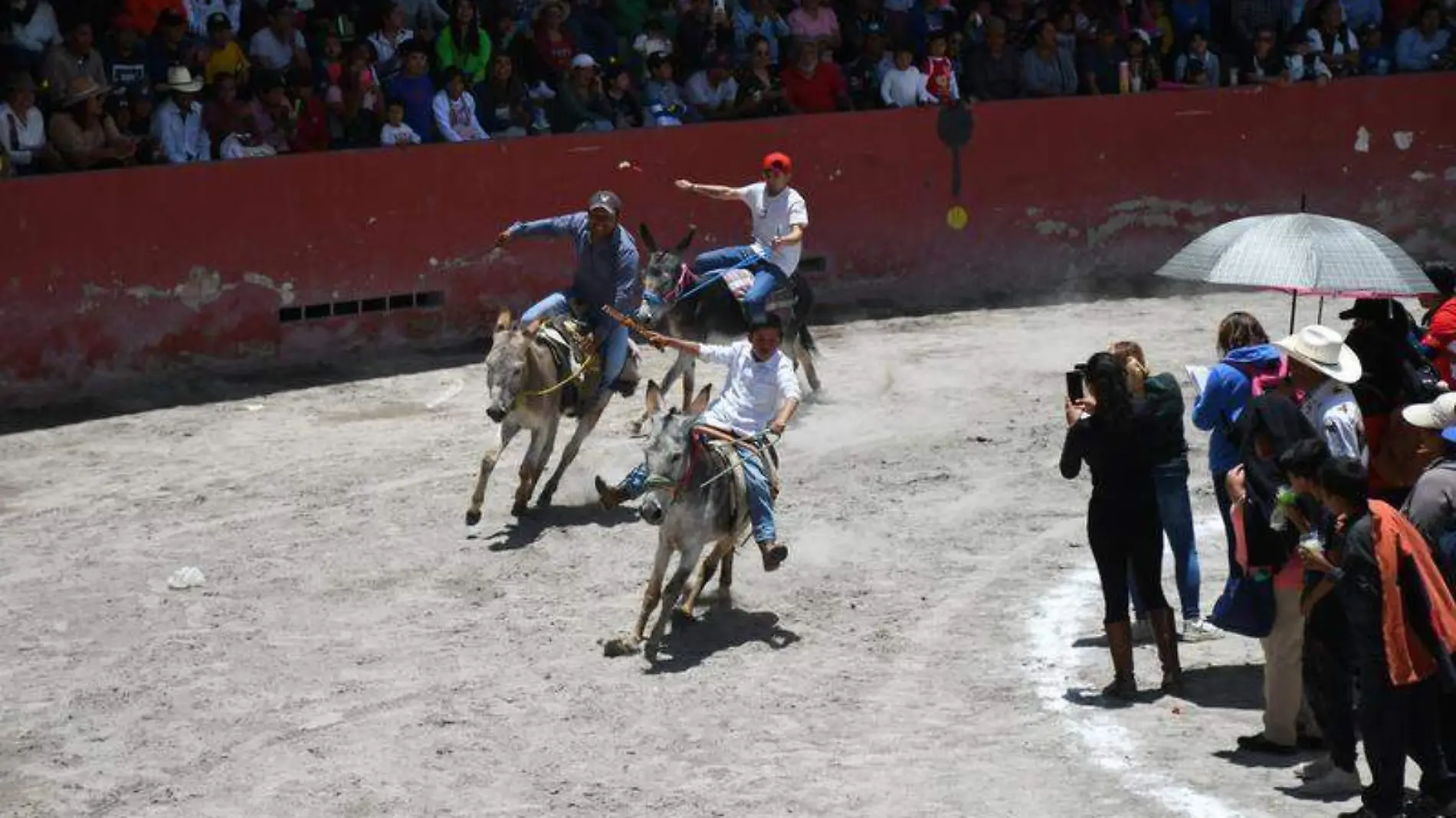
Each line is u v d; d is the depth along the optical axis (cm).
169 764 1067
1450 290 1334
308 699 1158
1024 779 1005
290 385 2045
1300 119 2745
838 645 1233
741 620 1284
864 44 2556
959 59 2605
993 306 2502
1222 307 2475
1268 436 988
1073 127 2602
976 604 1309
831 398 1941
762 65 2428
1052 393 1955
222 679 1197
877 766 1031
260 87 2152
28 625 1305
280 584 1382
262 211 2080
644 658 1216
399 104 2194
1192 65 2727
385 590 1365
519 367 1422
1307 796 966
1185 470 1180
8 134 1961
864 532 1480
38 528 1538
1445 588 904
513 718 1117
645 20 2441
